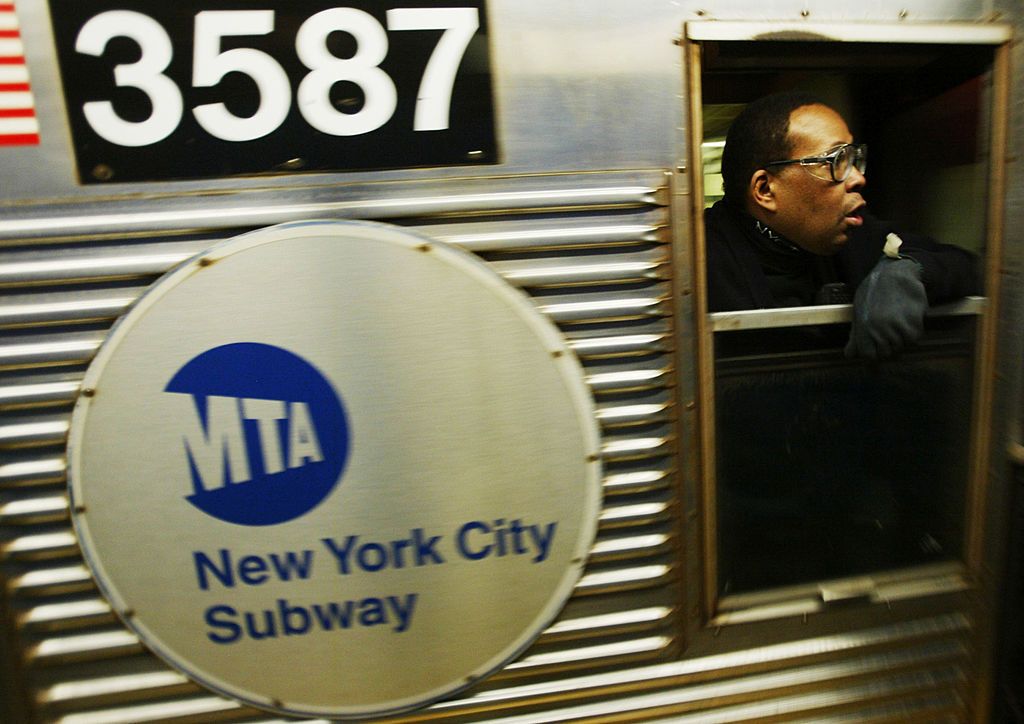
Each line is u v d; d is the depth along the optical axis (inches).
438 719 42.2
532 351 37.8
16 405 35.5
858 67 44.1
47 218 34.2
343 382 36.8
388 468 37.8
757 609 44.6
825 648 46.0
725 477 42.8
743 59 40.9
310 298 36.0
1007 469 45.3
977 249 42.9
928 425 44.4
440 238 36.3
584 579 41.2
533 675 42.2
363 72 34.3
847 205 40.1
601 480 39.9
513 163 36.4
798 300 44.1
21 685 38.5
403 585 39.4
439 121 35.4
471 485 38.6
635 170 37.4
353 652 40.1
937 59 42.3
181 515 37.2
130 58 33.0
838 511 44.7
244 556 38.0
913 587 46.3
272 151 34.7
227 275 35.4
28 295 34.8
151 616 38.4
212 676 39.8
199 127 34.0
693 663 44.2
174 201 34.6
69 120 33.3
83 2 32.4
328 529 38.1
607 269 37.9
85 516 36.8
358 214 35.6
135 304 35.1
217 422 36.4
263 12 33.2
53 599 37.9
